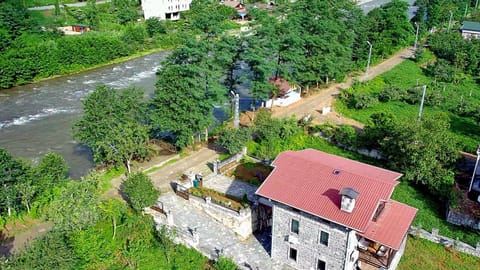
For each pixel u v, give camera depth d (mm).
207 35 65625
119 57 113188
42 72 97125
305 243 38031
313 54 76062
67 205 38938
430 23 121812
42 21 136000
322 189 37688
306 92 80062
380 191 36562
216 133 64625
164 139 62469
